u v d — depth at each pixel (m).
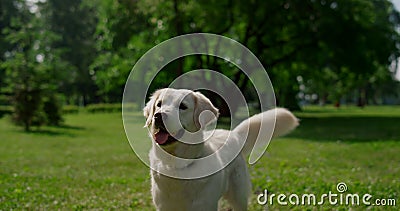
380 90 75.75
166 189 4.44
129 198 7.03
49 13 57.41
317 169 9.81
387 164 10.62
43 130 22.34
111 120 31.36
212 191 4.54
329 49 30.02
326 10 29.06
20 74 22.58
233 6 27.62
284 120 6.15
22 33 25.94
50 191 7.54
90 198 7.01
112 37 32.34
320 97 82.19
